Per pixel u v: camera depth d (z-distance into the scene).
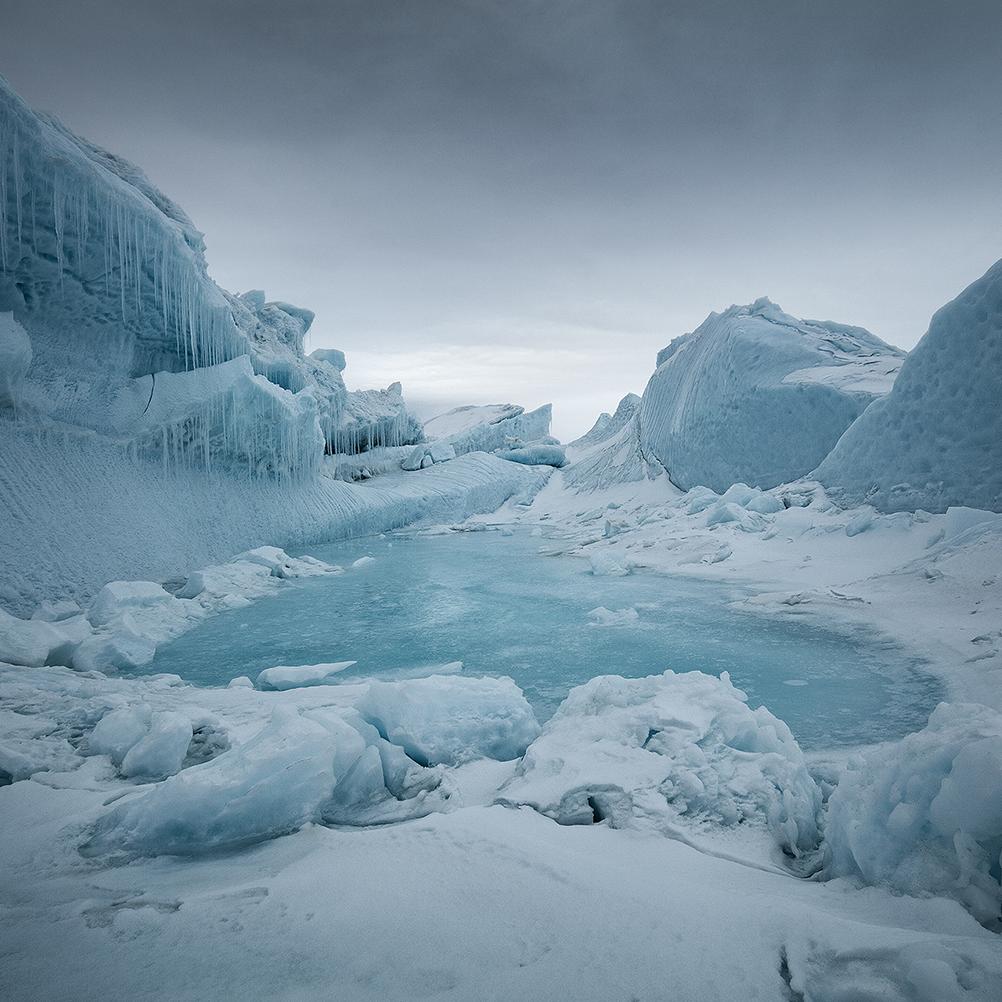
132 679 6.54
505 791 3.36
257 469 16.70
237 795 3.06
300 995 1.80
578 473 30.39
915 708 4.95
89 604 10.02
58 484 10.81
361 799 3.51
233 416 14.76
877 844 2.34
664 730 3.70
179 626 8.88
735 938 1.99
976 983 1.61
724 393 20.14
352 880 2.49
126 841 2.97
